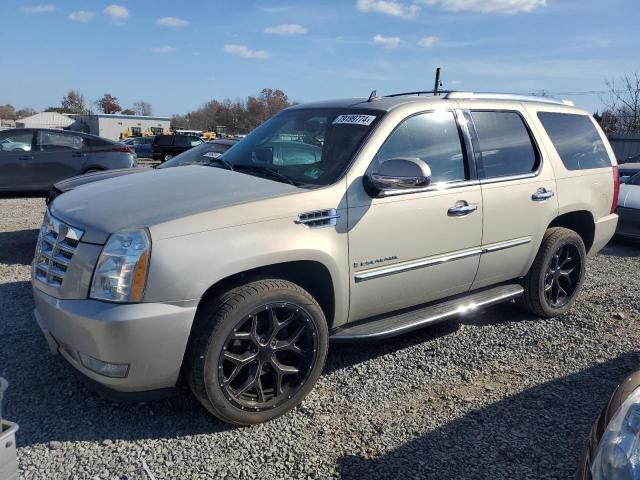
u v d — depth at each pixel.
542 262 4.81
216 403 3.06
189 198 3.21
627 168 11.16
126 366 2.86
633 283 6.48
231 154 4.32
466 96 4.41
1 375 3.69
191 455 2.94
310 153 3.86
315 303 3.34
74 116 77.94
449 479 2.82
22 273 6.14
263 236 3.11
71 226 3.10
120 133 63.69
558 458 3.02
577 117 5.29
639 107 30.06
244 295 3.06
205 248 2.94
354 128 3.84
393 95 4.55
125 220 2.98
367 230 3.54
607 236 5.45
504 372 4.04
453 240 4.02
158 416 3.30
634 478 1.92
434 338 4.60
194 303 2.91
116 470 2.80
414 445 3.11
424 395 3.68
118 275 2.83
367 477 2.81
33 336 4.32
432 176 3.94
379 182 3.48
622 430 2.11
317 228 3.33
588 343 4.57
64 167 10.78
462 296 4.44
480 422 3.36
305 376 3.37
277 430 3.21
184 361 3.05
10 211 10.88
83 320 2.83
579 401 3.63
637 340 4.66
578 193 4.99
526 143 4.69
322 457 2.97
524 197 4.49
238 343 3.17
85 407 3.35
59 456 2.88
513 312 5.26
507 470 2.91
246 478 2.78
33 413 3.26
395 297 3.84
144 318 2.80
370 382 3.82
